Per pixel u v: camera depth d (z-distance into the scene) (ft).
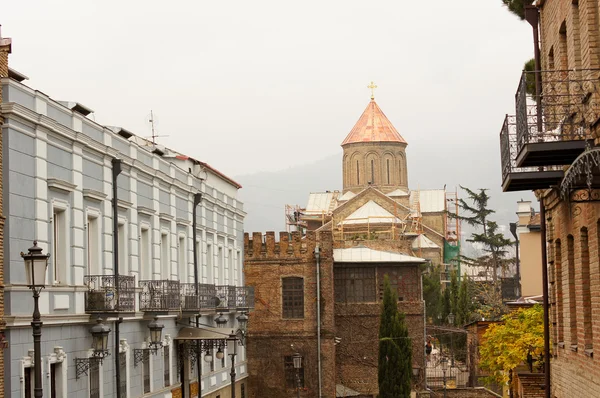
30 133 98.07
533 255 214.48
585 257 73.05
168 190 156.56
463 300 342.23
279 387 259.39
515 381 161.27
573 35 71.15
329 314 261.85
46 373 99.66
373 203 494.59
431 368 296.51
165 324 149.79
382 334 245.86
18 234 94.17
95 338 109.81
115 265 124.36
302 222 525.75
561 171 71.56
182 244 167.02
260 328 262.47
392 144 534.78
